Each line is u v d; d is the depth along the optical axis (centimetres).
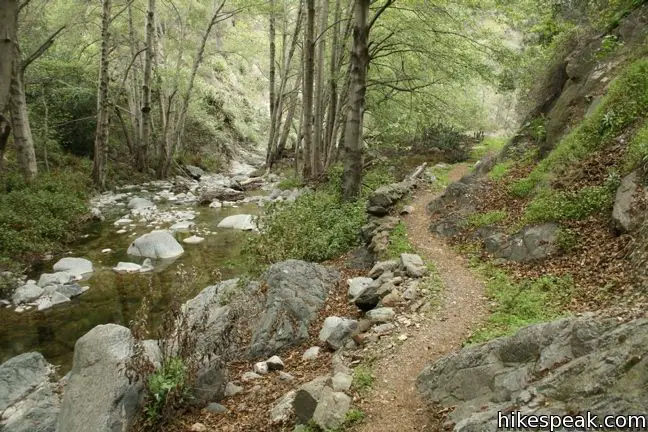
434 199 1347
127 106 3092
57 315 991
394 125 1908
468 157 2409
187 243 1500
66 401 569
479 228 1040
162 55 3212
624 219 738
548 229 867
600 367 355
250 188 2580
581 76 1381
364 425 463
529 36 1677
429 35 1567
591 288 658
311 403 494
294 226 1215
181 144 3234
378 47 1789
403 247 1009
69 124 2517
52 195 1698
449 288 775
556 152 1123
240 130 4150
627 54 1260
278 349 731
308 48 1872
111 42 2638
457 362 490
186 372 568
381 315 681
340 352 634
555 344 423
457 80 1625
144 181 2619
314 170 2061
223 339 666
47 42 1827
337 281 941
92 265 1283
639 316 404
